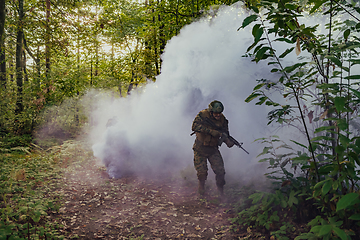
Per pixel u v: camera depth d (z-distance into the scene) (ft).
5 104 33.73
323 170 7.76
